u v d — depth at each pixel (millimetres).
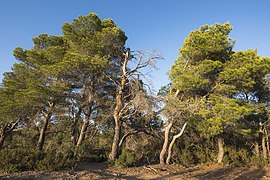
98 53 20359
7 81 20500
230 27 20312
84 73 18812
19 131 28172
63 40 22531
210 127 17266
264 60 18438
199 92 20156
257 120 22844
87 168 15453
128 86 22125
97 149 23719
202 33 19875
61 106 20891
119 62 23141
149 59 20625
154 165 19047
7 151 12391
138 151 22594
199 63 18953
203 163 21188
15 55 22406
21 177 10383
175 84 18703
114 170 15953
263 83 21516
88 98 20797
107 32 20312
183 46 19719
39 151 13641
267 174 16422
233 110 16719
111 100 22844
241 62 18422
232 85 18062
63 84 17938
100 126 24578
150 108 18672
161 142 24438
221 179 14672
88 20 21656
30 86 17672
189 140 23953
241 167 19453
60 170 12641
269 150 22734
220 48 18469
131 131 22562
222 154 21750
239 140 24562
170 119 20250
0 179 9797
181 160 21031
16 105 17562
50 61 20234
